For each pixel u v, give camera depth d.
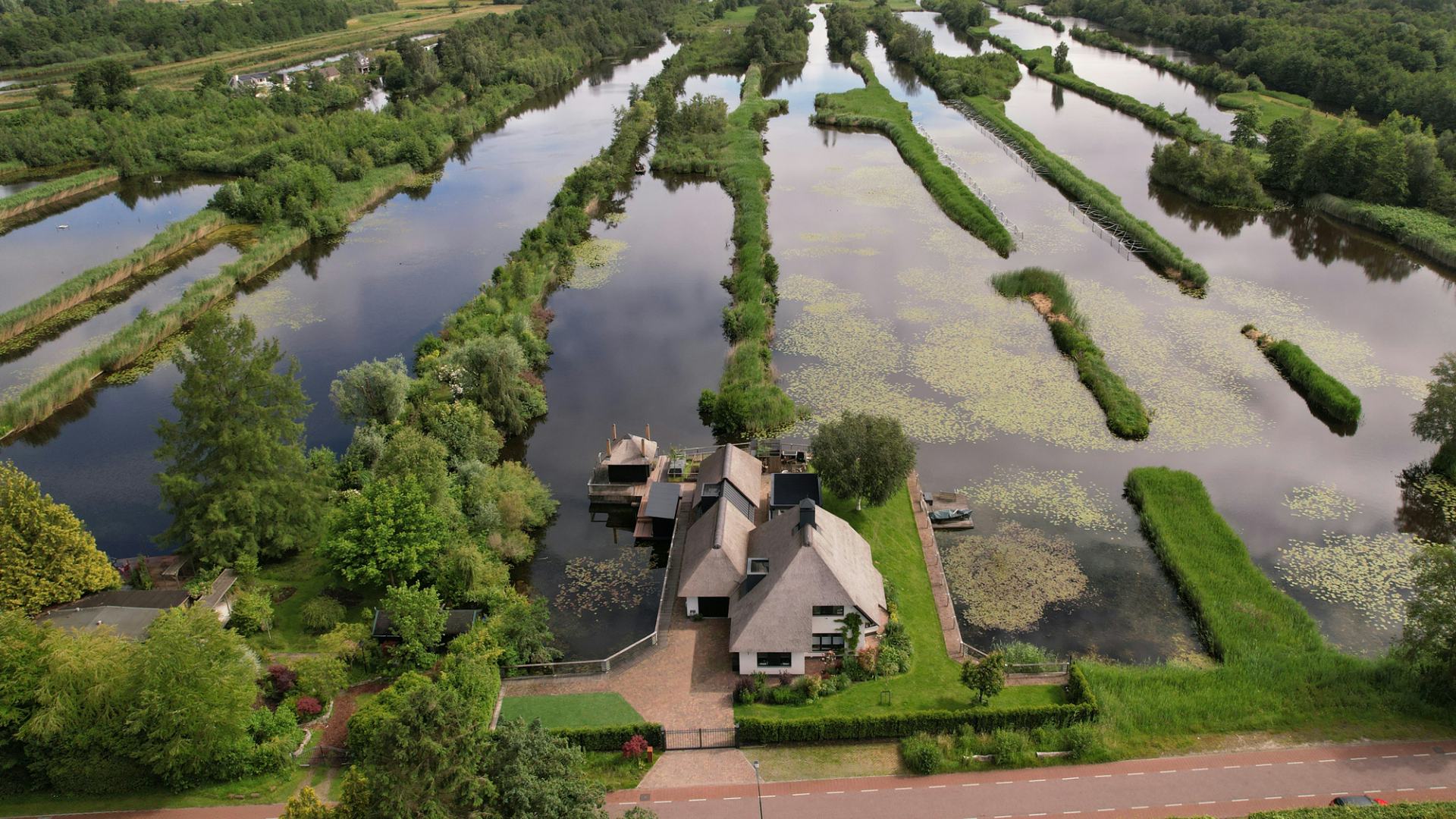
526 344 111.50
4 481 66.88
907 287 129.12
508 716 61.59
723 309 125.38
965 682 60.78
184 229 155.50
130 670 55.72
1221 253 138.38
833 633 65.75
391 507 71.56
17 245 158.25
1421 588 62.34
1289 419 96.88
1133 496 84.88
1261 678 62.94
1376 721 59.81
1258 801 54.50
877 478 77.69
